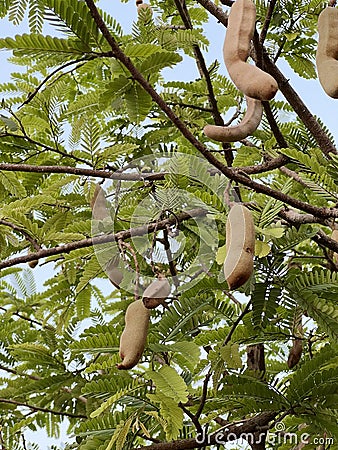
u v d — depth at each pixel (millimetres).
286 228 2688
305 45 3537
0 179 3160
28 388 3500
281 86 3219
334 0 1676
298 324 2775
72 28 2027
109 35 1968
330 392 2574
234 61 1535
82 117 2918
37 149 3242
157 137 3518
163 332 2510
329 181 2172
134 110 2322
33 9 2344
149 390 2615
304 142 3459
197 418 2607
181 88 3830
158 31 2766
